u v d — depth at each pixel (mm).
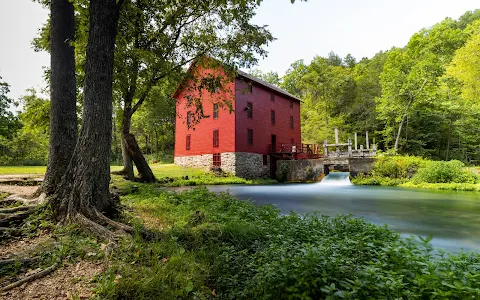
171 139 40219
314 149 28172
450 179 15438
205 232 4453
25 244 3646
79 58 11867
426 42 26156
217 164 22469
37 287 2541
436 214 8086
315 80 37094
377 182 17859
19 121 28062
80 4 6996
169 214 6039
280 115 27453
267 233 4637
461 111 24469
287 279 2641
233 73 13312
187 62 14266
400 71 25484
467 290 2266
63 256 3227
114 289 2402
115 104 15523
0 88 26297
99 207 4777
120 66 10789
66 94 6430
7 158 30422
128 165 15008
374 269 2523
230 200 7961
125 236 3846
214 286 3121
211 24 13219
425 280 2434
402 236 5660
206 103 23703
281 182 22750
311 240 4230
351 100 37062
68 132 6328
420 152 27344
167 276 2828
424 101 24125
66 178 4809
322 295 2518
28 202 5426
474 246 5012
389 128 27703
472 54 17016
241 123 22031
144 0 9805
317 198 12031
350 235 4605
